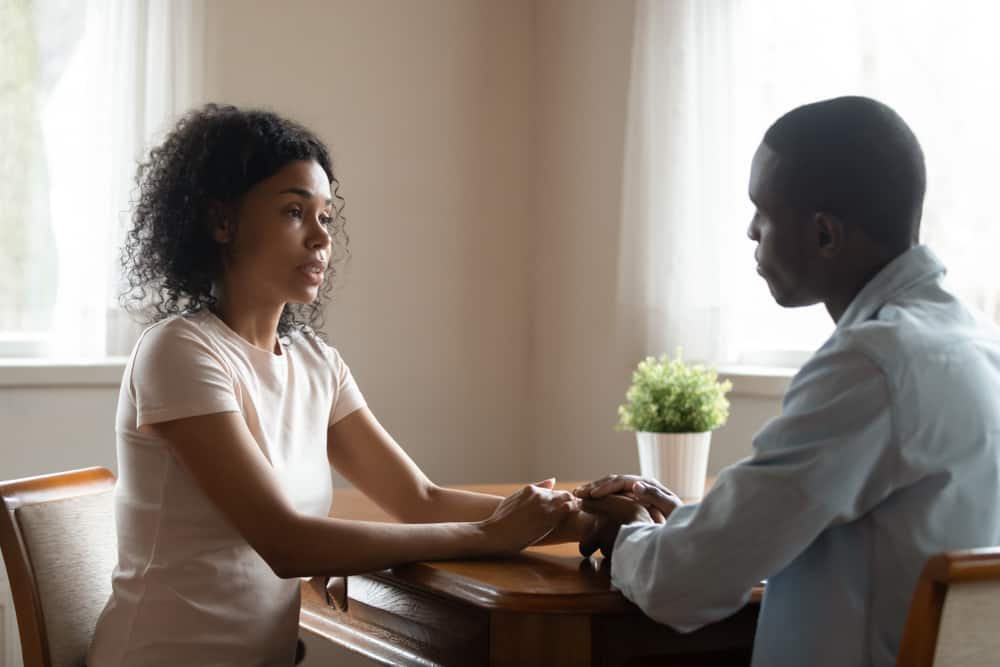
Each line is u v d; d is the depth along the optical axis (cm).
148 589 154
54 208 312
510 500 159
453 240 377
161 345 154
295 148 165
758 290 312
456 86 376
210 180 164
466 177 379
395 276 367
